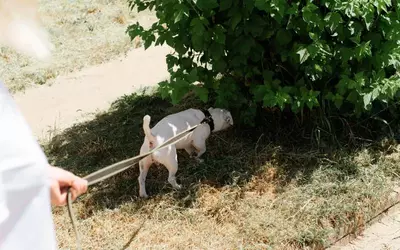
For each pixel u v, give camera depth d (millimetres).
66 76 6723
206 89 4348
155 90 5781
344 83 4219
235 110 4695
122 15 8367
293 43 4328
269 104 4180
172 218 3900
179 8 3998
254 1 4043
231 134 4719
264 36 4242
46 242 1307
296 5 4039
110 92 6223
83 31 7871
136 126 5098
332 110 4641
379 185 4062
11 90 6434
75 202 4133
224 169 4289
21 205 1281
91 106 5938
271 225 3736
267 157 4387
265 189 4109
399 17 4238
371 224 3898
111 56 7137
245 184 4145
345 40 4273
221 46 4203
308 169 4254
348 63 4406
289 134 4629
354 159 4324
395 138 4590
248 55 4320
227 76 4605
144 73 6609
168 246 3619
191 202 4004
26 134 1324
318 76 4223
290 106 4676
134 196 4137
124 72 6691
